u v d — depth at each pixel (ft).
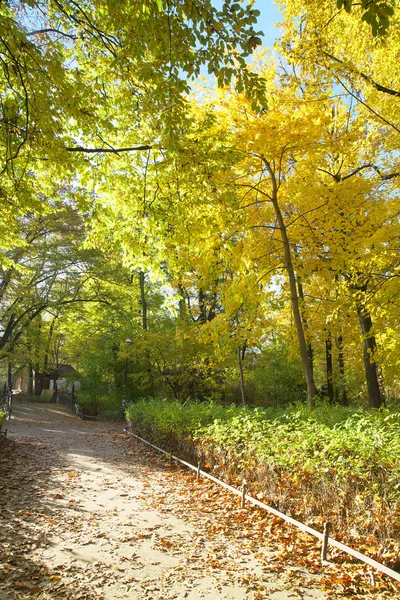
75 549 15.34
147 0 13.53
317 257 33.22
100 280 80.48
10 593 11.92
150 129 23.66
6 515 18.86
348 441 16.25
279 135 27.12
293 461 17.78
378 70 28.30
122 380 81.05
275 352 66.18
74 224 72.64
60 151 20.36
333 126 33.94
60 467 30.60
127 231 28.32
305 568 14.16
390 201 29.81
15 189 22.16
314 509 17.02
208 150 22.99
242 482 22.08
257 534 17.44
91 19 19.66
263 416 28.45
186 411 34.81
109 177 26.32
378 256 26.78
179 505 21.79
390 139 30.66
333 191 30.25
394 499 13.84
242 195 32.32
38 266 70.44
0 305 76.74
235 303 29.96
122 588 12.58
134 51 16.56
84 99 20.20
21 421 63.16
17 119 19.34
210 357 56.80
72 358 96.78
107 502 21.91
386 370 30.53
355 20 24.86
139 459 35.70
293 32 27.35
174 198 26.12
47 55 17.69
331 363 61.05
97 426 65.21
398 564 13.23
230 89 27.66
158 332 66.03
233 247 30.32
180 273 35.35
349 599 12.09
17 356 74.13
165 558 14.92
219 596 12.28
